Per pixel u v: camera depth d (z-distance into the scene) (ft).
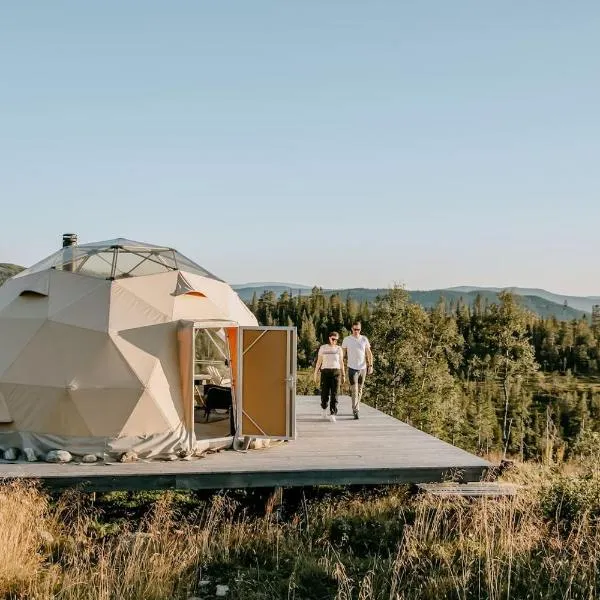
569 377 306.96
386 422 43.91
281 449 35.37
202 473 30.37
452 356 160.66
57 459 32.42
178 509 32.37
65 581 22.08
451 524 28.40
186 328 35.42
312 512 30.83
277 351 35.24
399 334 145.59
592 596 22.13
